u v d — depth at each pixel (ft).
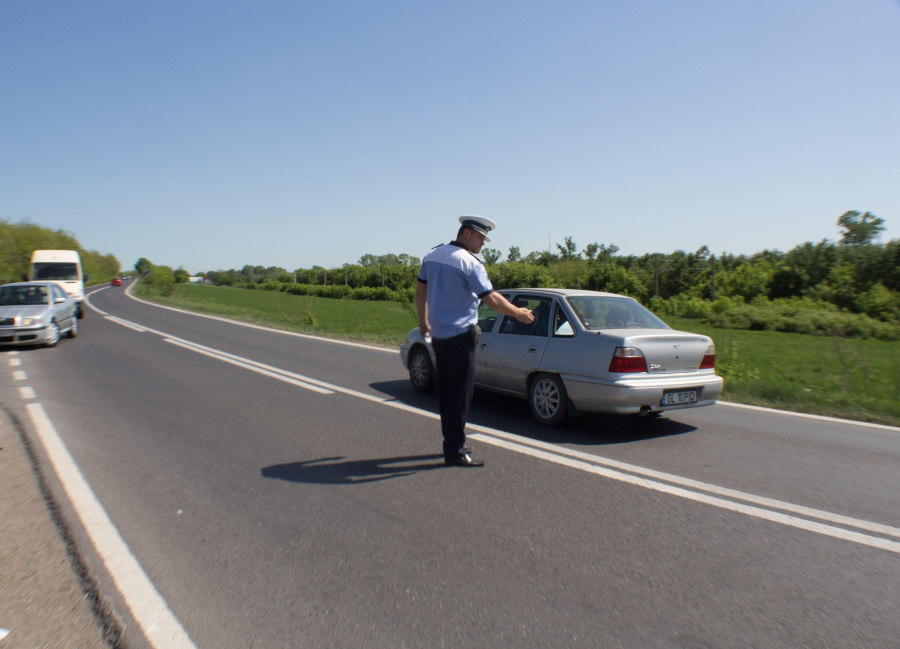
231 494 13.74
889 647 7.88
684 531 11.73
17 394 26.14
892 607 8.94
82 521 12.12
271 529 11.76
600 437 18.94
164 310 101.65
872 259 138.62
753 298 152.76
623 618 8.56
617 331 18.99
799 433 20.08
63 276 78.23
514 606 8.89
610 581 9.69
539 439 18.54
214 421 20.99
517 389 21.48
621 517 12.42
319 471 15.40
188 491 13.94
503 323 22.56
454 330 15.05
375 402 24.32
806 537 11.51
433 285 15.16
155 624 8.37
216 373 32.22
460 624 8.39
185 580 9.68
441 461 16.25
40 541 11.14
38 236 169.78
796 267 159.74
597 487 14.24
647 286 194.39
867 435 20.02
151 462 16.19
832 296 137.90
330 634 8.13
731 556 10.65
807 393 27.81
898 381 39.93
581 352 19.10
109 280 453.58
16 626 8.24
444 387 15.66
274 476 15.01
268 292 312.71
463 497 13.53
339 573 9.95
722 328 125.29
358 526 11.91
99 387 27.89
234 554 10.66
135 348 44.29
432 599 9.09
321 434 19.17
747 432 20.10
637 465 16.01
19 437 18.75
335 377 30.83
